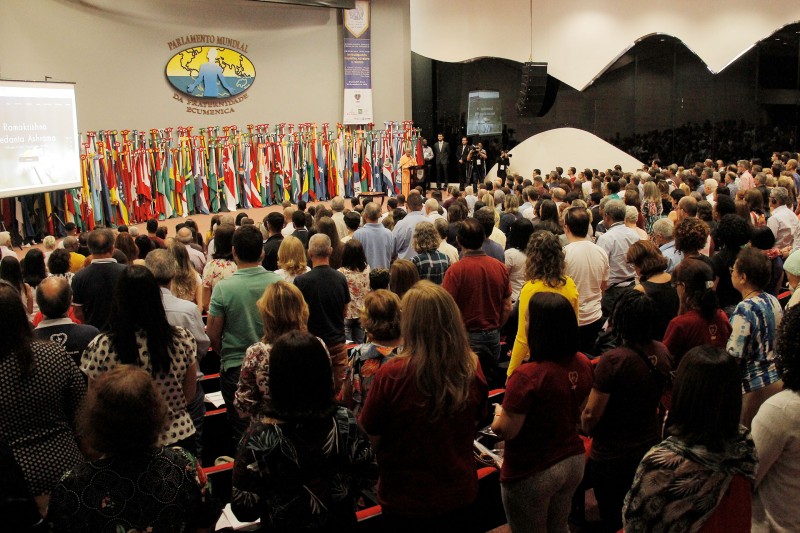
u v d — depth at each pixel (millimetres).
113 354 2814
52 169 11148
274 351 2131
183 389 2982
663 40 16391
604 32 16922
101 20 13094
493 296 4285
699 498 1913
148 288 2818
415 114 19422
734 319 3490
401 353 2453
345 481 2209
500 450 3617
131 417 1897
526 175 18375
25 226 11320
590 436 3023
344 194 16500
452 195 9680
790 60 15352
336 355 4262
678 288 3555
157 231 7562
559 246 3727
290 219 7723
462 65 18688
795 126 15516
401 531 2488
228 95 14891
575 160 17703
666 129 16719
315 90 16266
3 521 1935
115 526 1898
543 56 17688
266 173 15203
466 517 2547
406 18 17516
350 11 16266
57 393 2643
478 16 18297
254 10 15102
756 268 3496
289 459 2107
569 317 2586
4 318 2527
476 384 2488
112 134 13047
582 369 2656
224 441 4266
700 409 1924
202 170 14281
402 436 2424
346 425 2197
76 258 5723
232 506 2209
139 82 13727
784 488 2189
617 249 5277
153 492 1930
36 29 12172
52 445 2627
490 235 6016
